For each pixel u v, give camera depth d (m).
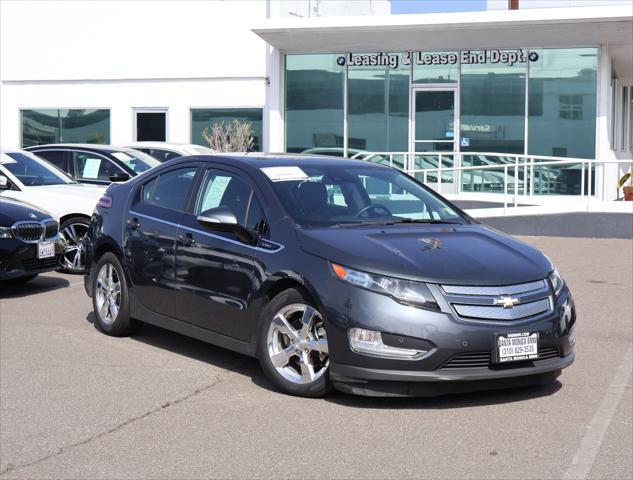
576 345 8.10
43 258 10.52
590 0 22.64
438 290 5.88
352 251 6.11
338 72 21.34
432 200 7.57
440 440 5.47
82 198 12.02
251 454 5.23
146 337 8.26
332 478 4.86
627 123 27.52
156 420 5.86
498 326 5.90
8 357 7.50
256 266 6.56
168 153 14.99
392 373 5.81
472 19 19.09
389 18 19.55
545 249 14.34
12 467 5.04
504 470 4.98
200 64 24.02
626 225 15.67
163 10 24.28
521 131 20.08
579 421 5.86
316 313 6.15
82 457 5.19
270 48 22.12
